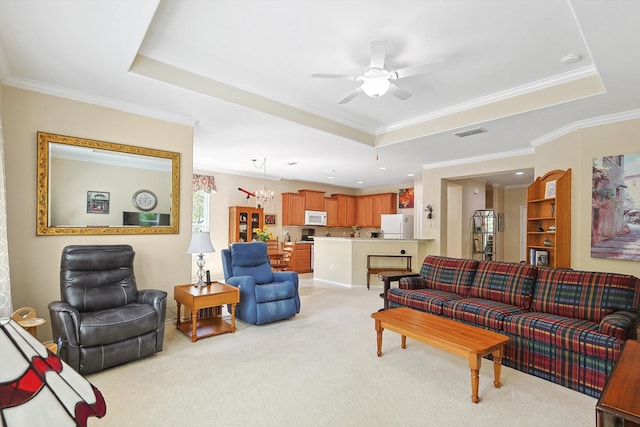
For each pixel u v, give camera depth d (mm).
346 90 3814
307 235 9641
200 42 2838
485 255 8219
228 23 2557
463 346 2336
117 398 2289
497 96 3859
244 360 2932
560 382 2535
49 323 3271
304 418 2072
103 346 2666
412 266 6551
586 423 2043
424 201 6922
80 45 2570
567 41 2746
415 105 4258
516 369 2803
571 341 2469
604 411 1229
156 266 3951
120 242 3711
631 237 3676
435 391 2418
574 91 3352
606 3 1980
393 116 4684
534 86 3578
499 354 2465
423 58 3041
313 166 7203
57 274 3326
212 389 2420
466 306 3234
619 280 2797
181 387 2447
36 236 3213
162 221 3988
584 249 4047
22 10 2135
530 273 3311
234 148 5609
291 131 4582
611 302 2734
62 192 3359
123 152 3705
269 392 2385
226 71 3375
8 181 3066
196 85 3377
